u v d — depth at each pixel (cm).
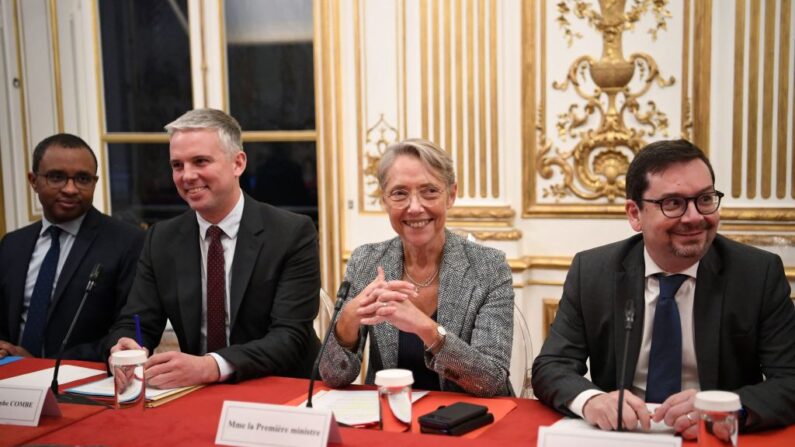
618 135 373
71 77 461
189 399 196
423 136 398
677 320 187
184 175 235
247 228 246
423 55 395
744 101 356
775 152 354
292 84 433
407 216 215
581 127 380
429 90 395
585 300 200
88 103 463
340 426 168
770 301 184
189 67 450
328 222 423
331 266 423
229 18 439
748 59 354
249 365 215
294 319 238
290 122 436
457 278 220
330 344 203
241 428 158
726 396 140
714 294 185
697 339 185
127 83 460
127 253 286
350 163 417
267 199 442
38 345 280
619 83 371
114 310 286
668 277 190
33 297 285
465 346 196
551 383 184
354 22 405
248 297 242
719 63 359
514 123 389
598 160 379
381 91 404
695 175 174
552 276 388
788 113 351
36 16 453
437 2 390
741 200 360
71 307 280
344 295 202
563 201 386
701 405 139
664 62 365
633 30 368
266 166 441
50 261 288
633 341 190
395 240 236
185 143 234
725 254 190
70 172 281
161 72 455
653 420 161
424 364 217
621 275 196
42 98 458
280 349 226
